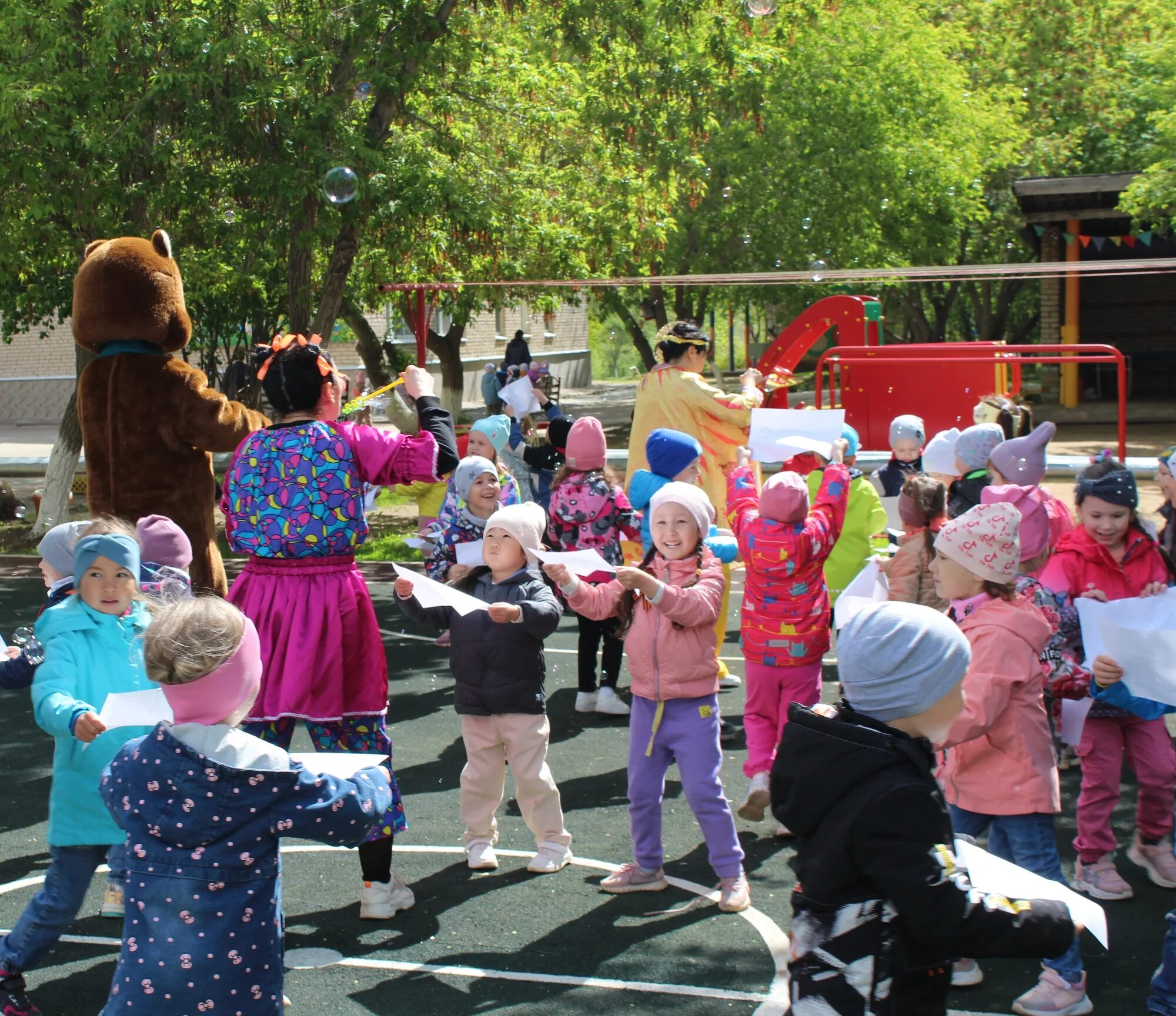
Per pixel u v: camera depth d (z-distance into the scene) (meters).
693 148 18.08
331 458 4.49
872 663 2.52
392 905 4.66
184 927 2.81
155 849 2.84
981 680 3.65
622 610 4.79
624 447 23.39
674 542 4.76
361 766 3.07
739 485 5.63
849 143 21.91
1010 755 3.73
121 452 6.09
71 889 3.82
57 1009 3.98
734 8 14.51
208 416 6.11
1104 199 23.39
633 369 58.88
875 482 8.24
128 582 4.00
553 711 7.48
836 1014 2.47
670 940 4.41
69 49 11.30
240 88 11.37
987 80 29.19
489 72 14.22
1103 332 29.17
